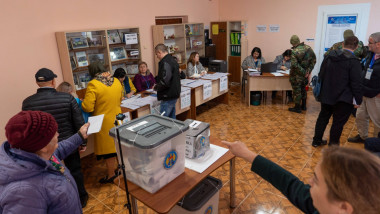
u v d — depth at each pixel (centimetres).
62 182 109
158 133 148
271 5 668
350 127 420
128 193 148
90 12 441
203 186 201
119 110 277
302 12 628
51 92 223
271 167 101
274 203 255
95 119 173
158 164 146
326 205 62
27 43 370
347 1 566
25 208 93
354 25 570
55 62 405
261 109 531
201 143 186
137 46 519
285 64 572
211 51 699
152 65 570
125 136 145
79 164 255
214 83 515
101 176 315
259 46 718
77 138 150
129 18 507
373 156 58
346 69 289
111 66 461
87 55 444
